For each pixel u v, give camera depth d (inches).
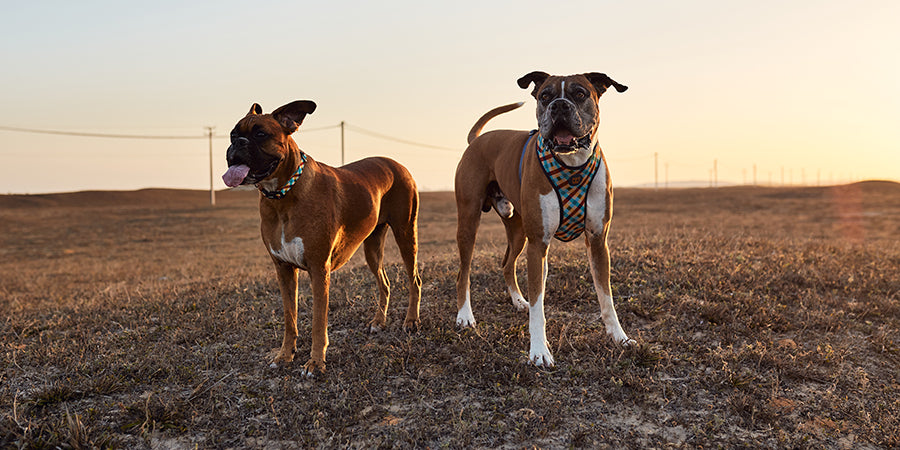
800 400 144.8
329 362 163.5
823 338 183.5
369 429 129.9
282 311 215.0
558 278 231.0
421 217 1392.7
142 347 179.6
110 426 133.1
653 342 174.1
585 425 130.4
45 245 1008.2
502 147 190.5
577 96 150.9
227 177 137.9
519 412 134.1
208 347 181.2
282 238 154.7
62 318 228.5
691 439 126.3
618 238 394.0
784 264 258.7
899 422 134.6
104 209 2004.2
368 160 192.2
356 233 172.2
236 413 138.2
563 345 168.2
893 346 178.9
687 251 278.1
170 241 1025.5
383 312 191.9
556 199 158.6
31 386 156.4
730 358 162.6
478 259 282.8
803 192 2363.4
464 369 157.0
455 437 125.0
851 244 396.2
